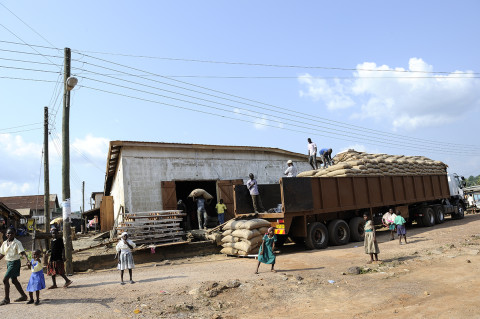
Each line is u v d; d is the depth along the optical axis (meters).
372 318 6.42
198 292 8.37
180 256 14.68
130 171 18.20
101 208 23.03
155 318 6.85
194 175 20.19
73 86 12.02
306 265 11.33
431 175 21.67
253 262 12.39
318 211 14.78
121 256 9.69
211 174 20.88
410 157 22.05
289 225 13.81
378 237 17.56
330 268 10.72
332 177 15.58
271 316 6.90
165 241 14.92
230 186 21.22
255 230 13.77
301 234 14.42
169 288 8.89
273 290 8.48
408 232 18.80
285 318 6.75
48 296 8.58
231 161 21.84
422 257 11.45
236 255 13.98
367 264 10.89
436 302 7.00
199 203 18.34
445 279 8.65
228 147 21.56
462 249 12.23
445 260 10.74
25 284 10.30
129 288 9.09
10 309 7.46
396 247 14.02
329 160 20.16
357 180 16.66
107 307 7.48
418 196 20.19
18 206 53.06
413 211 20.78
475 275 8.78
